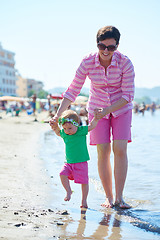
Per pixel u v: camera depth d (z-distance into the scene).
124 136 4.48
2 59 112.44
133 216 3.90
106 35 4.16
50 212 3.88
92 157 8.48
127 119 4.52
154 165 7.43
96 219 3.74
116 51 4.48
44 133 17.09
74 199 4.62
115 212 4.09
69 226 3.41
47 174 6.19
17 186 5.10
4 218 3.50
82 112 20.47
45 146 10.86
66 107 4.68
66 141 4.41
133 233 3.30
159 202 4.55
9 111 39.03
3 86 112.12
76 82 4.64
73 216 3.80
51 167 6.96
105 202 4.47
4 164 7.03
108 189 4.56
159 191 5.13
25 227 3.26
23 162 7.43
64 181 4.31
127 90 4.45
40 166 7.02
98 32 4.27
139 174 6.43
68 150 4.39
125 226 3.53
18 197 4.47
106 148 4.61
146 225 3.53
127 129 4.52
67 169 4.35
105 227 3.46
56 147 10.67
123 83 4.46
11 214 3.67
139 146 11.35
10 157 8.07
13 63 122.19
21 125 22.81
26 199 4.39
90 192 5.08
